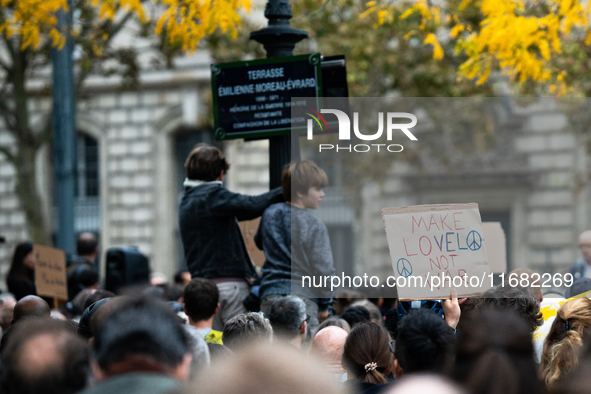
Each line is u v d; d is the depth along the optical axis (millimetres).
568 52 23922
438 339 6254
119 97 45938
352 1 30609
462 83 29500
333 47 29734
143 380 3826
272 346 2754
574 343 6980
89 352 4832
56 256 14430
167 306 4375
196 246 11227
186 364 4230
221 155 11273
